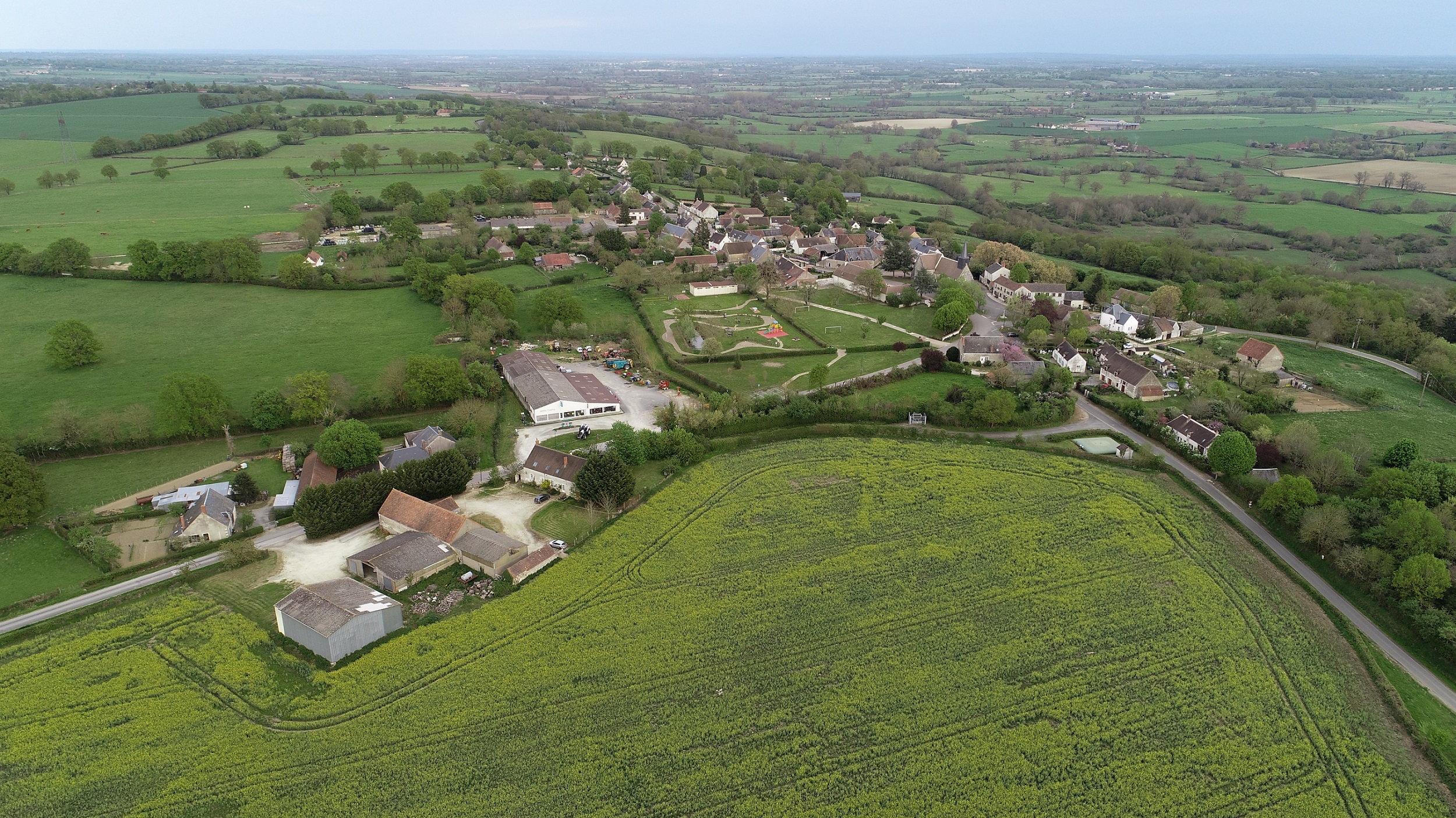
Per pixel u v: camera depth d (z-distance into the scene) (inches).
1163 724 2822.3
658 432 5068.9
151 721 2802.7
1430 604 3321.9
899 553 3836.1
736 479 4542.3
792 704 2898.6
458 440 4778.5
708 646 3196.4
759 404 5182.1
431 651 3152.1
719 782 2578.7
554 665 3083.2
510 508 4242.1
